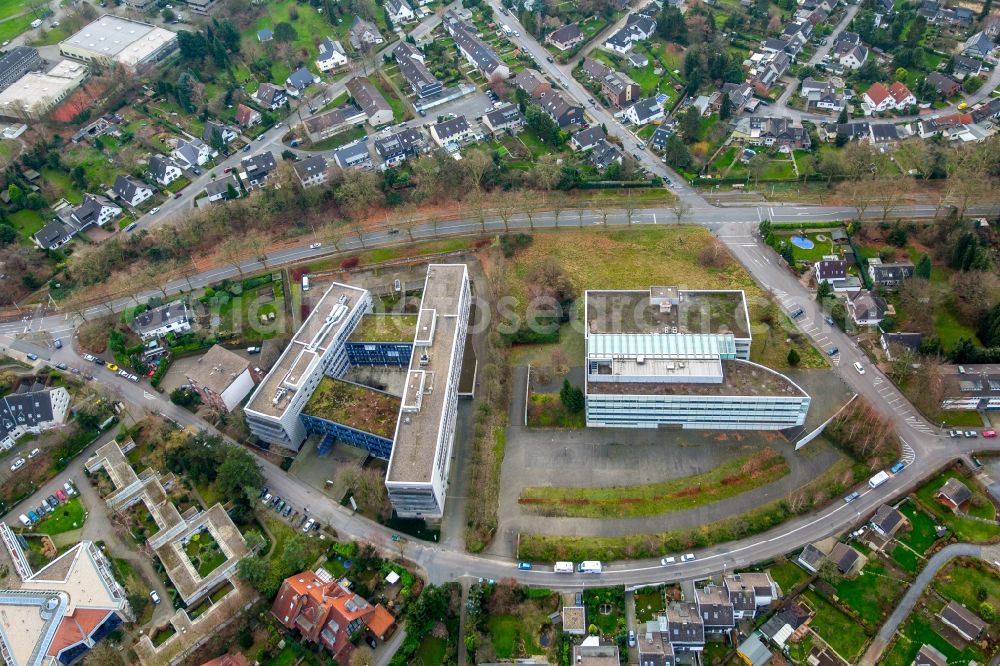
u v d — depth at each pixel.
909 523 167.12
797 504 172.25
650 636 151.75
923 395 191.75
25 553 180.38
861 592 156.88
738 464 185.88
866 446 181.00
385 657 155.38
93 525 186.38
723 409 187.00
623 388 188.00
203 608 167.50
